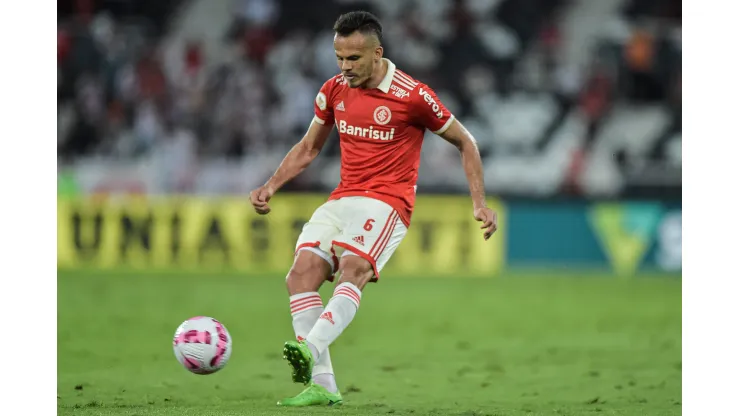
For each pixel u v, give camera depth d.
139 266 59.66
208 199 60.19
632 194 67.62
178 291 48.78
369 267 19.64
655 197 67.69
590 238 60.72
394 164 20.06
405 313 42.16
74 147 67.94
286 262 59.97
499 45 73.62
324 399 20.02
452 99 71.62
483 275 59.41
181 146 66.81
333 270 20.33
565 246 60.75
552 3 74.50
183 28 73.25
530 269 60.59
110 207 59.62
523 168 68.94
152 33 72.50
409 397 22.30
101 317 38.75
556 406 21.06
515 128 70.44
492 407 20.81
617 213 60.69
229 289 50.12
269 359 29.08
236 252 59.97
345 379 25.45
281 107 69.25
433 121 19.89
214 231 60.03
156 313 40.47
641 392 23.34
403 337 34.94
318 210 20.44
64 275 55.09
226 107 68.50
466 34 73.62
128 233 59.69
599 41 73.00
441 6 73.94
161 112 68.31
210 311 41.53
